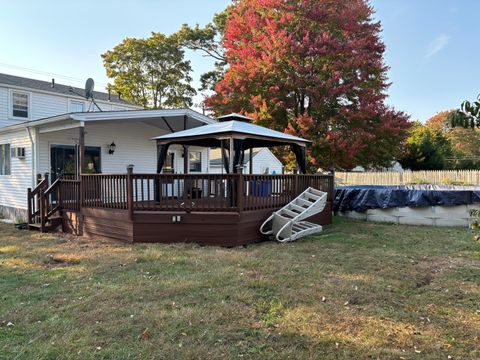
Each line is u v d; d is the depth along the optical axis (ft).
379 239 24.95
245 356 8.73
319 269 16.57
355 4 56.59
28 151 34.94
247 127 27.48
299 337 9.73
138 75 101.30
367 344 9.34
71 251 20.89
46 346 9.18
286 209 25.72
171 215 22.79
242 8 66.59
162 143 29.37
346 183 75.82
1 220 36.55
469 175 64.34
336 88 52.90
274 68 54.75
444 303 12.40
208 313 11.32
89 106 51.29
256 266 17.12
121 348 9.09
